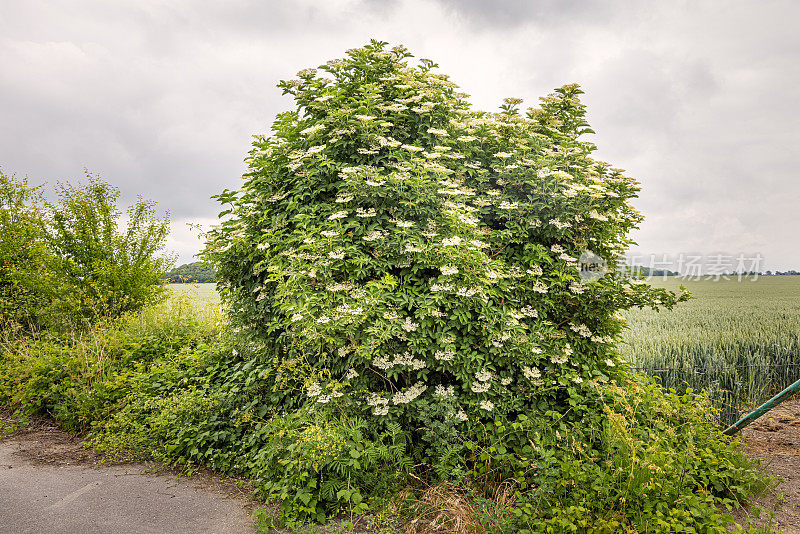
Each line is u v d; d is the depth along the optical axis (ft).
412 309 15.26
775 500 13.26
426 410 14.30
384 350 14.42
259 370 18.83
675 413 15.29
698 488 12.85
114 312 35.63
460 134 17.78
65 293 34.47
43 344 27.14
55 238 36.91
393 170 16.08
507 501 12.28
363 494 13.01
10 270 35.50
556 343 15.88
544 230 16.98
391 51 18.35
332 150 16.80
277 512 12.55
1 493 13.99
